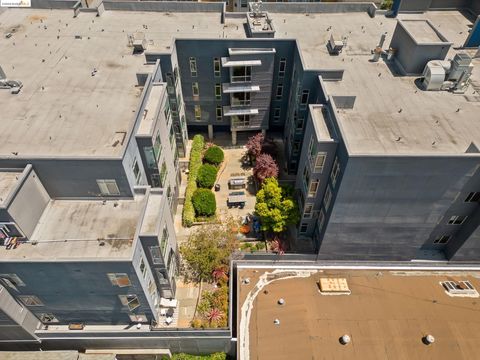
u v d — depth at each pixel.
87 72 38.88
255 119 50.41
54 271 27.33
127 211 30.78
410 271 36.06
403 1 48.56
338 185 31.52
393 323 31.81
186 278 37.94
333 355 29.86
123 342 33.09
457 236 35.44
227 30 47.06
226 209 44.78
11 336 31.83
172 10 50.59
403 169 29.47
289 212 38.69
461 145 31.11
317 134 32.47
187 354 34.38
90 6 55.75
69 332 31.98
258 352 30.19
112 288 29.20
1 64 39.78
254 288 34.47
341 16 50.19
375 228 34.53
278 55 44.84
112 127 32.22
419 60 38.16
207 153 49.34
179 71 45.97
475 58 41.44
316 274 35.75
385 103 35.62
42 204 30.20
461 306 33.12
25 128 31.91
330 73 38.00
